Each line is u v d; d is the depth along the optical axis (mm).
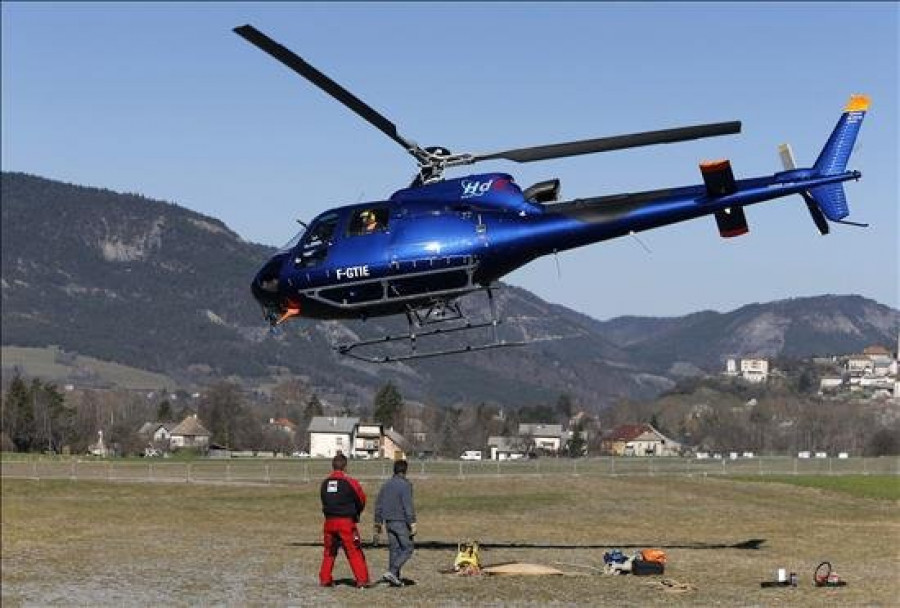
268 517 49188
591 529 40281
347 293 25844
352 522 20781
